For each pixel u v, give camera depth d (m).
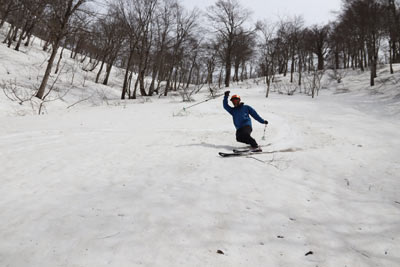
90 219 2.44
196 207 2.73
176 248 2.03
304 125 8.94
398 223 2.54
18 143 5.40
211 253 1.98
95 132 6.89
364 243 2.21
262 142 6.29
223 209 2.72
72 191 3.13
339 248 2.13
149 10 20.19
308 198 3.12
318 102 16.53
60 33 14.24
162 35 23.14
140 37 20.94
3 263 1.80
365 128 8.67
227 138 6.71
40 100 13.83
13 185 3.29
